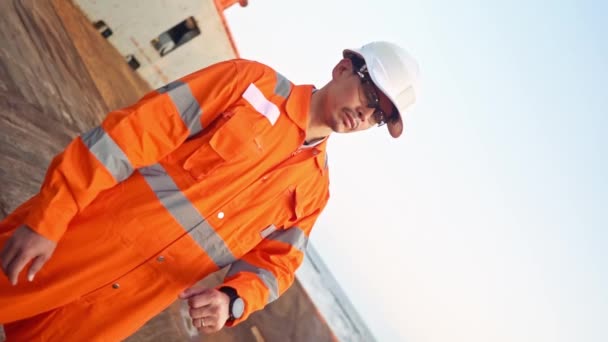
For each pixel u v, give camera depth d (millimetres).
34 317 1630
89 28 7488
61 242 1533
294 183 1882
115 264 1589
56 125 3887
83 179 1398
